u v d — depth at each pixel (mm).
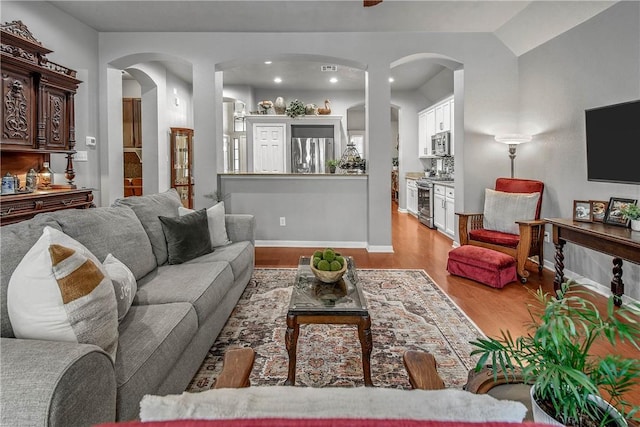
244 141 8578
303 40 4637
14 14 3441
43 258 1104
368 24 4375
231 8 4000
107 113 4680
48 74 3594
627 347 2238
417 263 4273
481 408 499
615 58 3080
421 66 6242
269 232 5180
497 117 4578
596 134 3137
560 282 3123
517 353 889
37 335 1100
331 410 494
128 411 1203
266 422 454
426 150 7840
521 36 4254
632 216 2672
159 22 4352
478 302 3010
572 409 715
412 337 2396
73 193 3805
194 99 4715
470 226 4059
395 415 488
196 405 494
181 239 2646
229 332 2465
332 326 2561
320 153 7910
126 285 1604
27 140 3445
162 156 6309
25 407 864
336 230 5172
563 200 3746
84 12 4082
